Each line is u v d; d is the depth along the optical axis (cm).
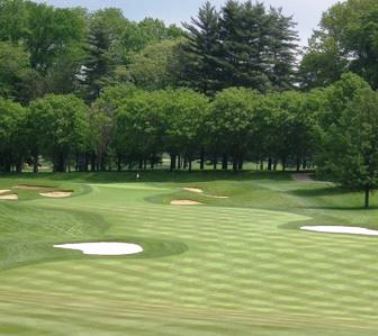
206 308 2389
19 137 11169
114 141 10919
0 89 13250
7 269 3014
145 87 13962
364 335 1677
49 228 4356
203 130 10406
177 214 5203
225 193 8038
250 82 12606
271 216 5334
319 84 12656
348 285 2866
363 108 7162
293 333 1620
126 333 1504
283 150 10319
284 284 2875
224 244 3728
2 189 8075
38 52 15888
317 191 8312
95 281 2844
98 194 7775
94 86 13900
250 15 12988
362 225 4938
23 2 15912
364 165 7094
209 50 12862
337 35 12875
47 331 1498
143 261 3238
